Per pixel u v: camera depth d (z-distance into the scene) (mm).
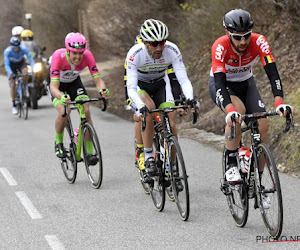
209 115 22438
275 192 9859
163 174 12109
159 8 33062
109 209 12648
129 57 12203
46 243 10555
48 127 24328
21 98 26953
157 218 11875
